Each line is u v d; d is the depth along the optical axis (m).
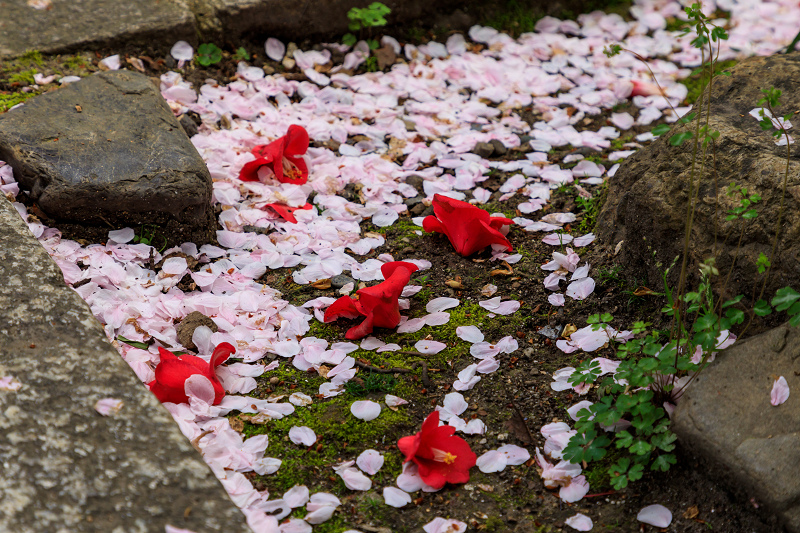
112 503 1.48
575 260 2.63
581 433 1.95
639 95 3.85
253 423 2.08
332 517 1.85
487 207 3.06
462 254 2.73
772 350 1.95
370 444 2.04
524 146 3.45
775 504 1.70
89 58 3.50
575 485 1.93
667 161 2.42
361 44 3.99
